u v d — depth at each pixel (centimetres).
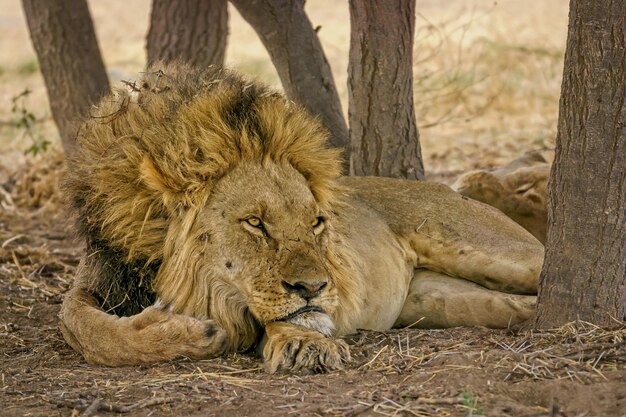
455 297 1069
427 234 1107
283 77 1347
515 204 1236
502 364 834
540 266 1062
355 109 1230
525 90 2459
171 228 940
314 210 934
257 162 940
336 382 824
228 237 911
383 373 845
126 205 947
